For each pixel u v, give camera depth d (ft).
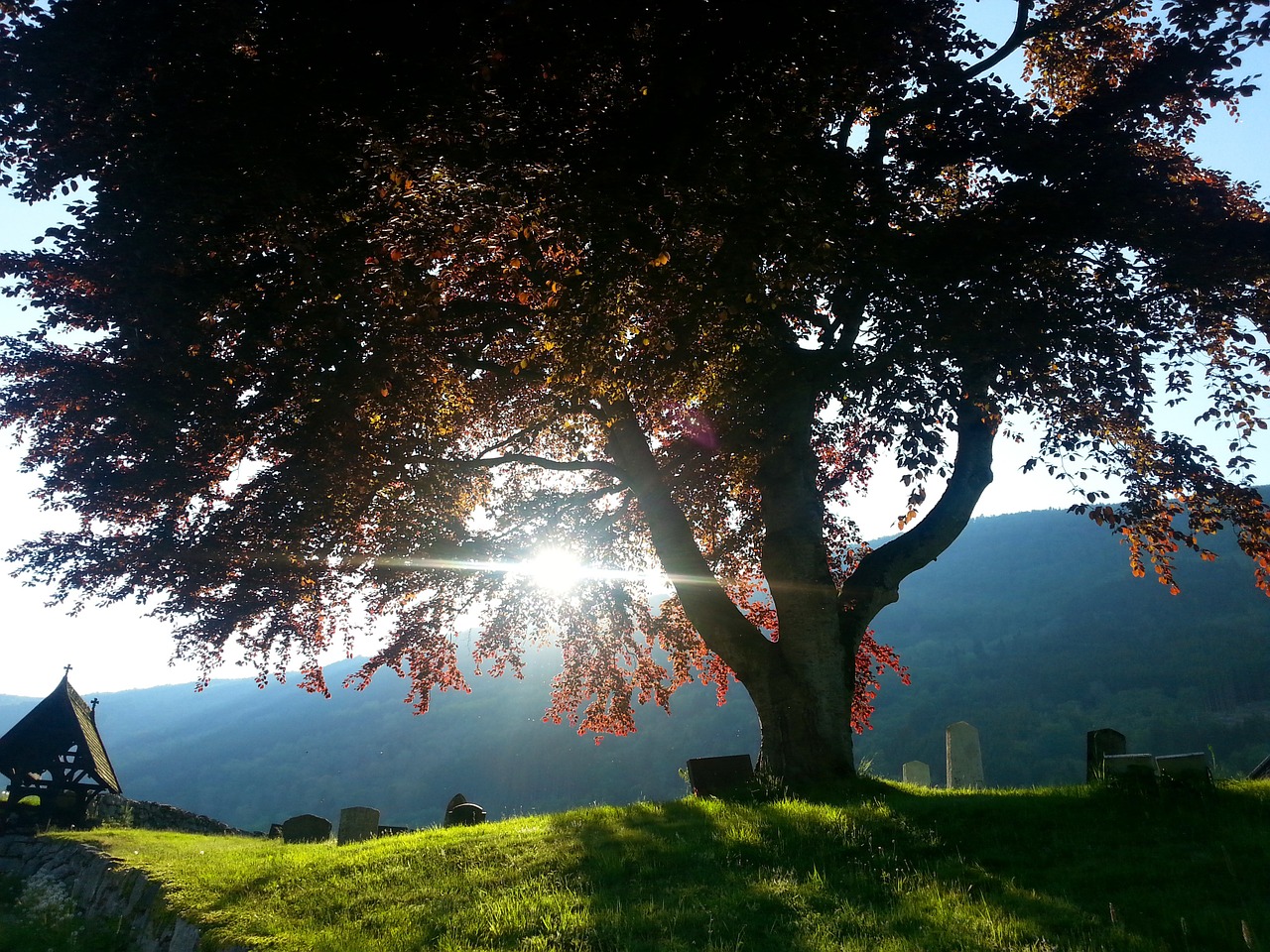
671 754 276.21
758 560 61.16
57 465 45.16
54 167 34.88
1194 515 47.75
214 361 39.83
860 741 268.41
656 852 28.89
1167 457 46.39
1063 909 19.26
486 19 31.09
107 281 36.60
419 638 58.95
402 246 35.01
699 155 31.89
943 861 24.25
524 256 35.58
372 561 51.80
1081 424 44.60
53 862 52.49
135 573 45.91
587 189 31.32
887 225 37.14
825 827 29.09
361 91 32.01
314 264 33.53
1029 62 53.62
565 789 278.26
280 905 28.45
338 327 35.17
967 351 36.27
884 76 36.55
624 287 36.22
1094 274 40.81
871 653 59.11
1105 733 35.01
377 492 47.52
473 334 42.37
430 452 46.57
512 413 55.11
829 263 34.73
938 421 38.63
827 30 33.53
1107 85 48.98
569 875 27.53
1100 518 49.29
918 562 45.60
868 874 23.79
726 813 33.73
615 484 59.82
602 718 64.49
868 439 45.34
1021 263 37.68
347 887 29.86
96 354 44.93
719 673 64.59
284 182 31.58
